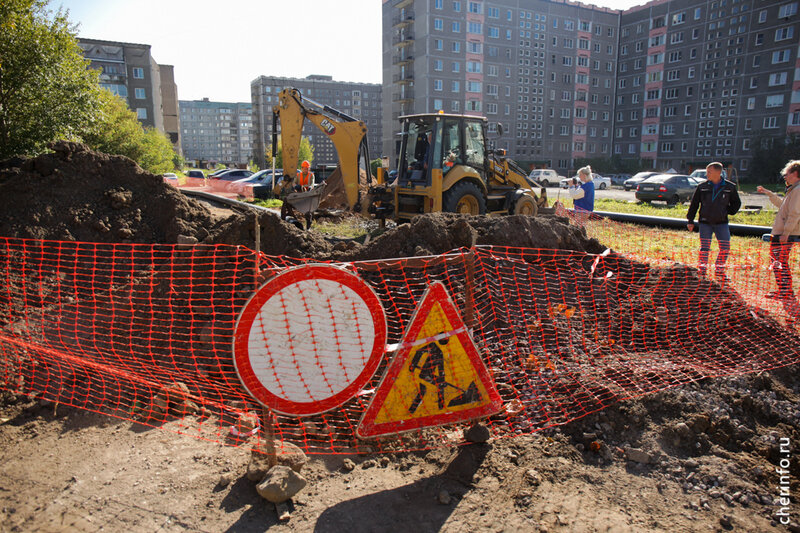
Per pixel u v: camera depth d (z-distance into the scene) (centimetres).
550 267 503
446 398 282
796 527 242
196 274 441
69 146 639
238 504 250
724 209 614
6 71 1075
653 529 239
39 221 573
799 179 527
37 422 316
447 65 5759
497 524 239
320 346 255
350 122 1060
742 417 333
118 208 617
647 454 291
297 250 497
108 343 389
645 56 6469
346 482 270
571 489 265
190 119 16000
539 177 3794
